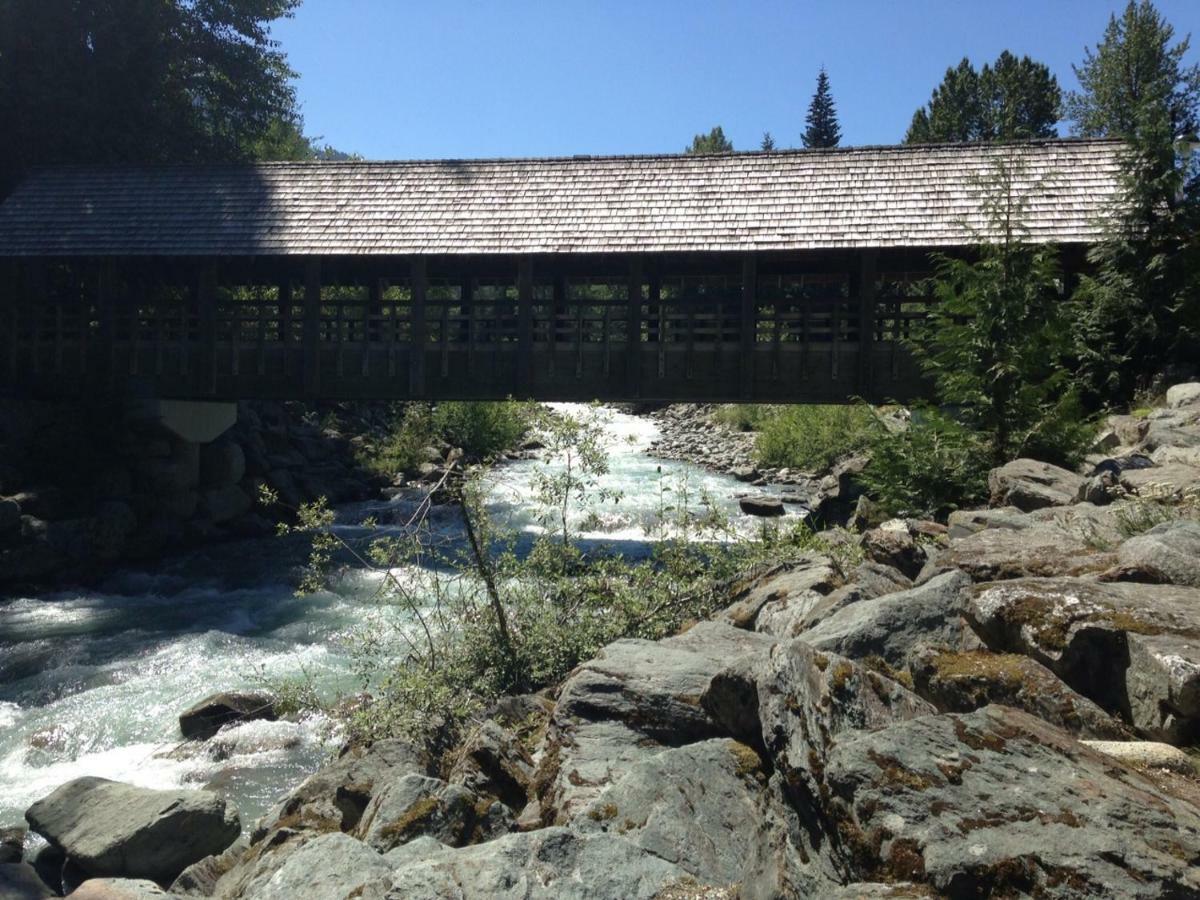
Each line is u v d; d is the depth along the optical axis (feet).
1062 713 11.94
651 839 11.43
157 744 29.99
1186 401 41.06
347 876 11.63
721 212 57.98
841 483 50.75
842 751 9.71
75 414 61.31
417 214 61.21
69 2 78.59
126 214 63.57
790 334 58.90
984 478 34.37
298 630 41.96
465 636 25.52
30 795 26.61
